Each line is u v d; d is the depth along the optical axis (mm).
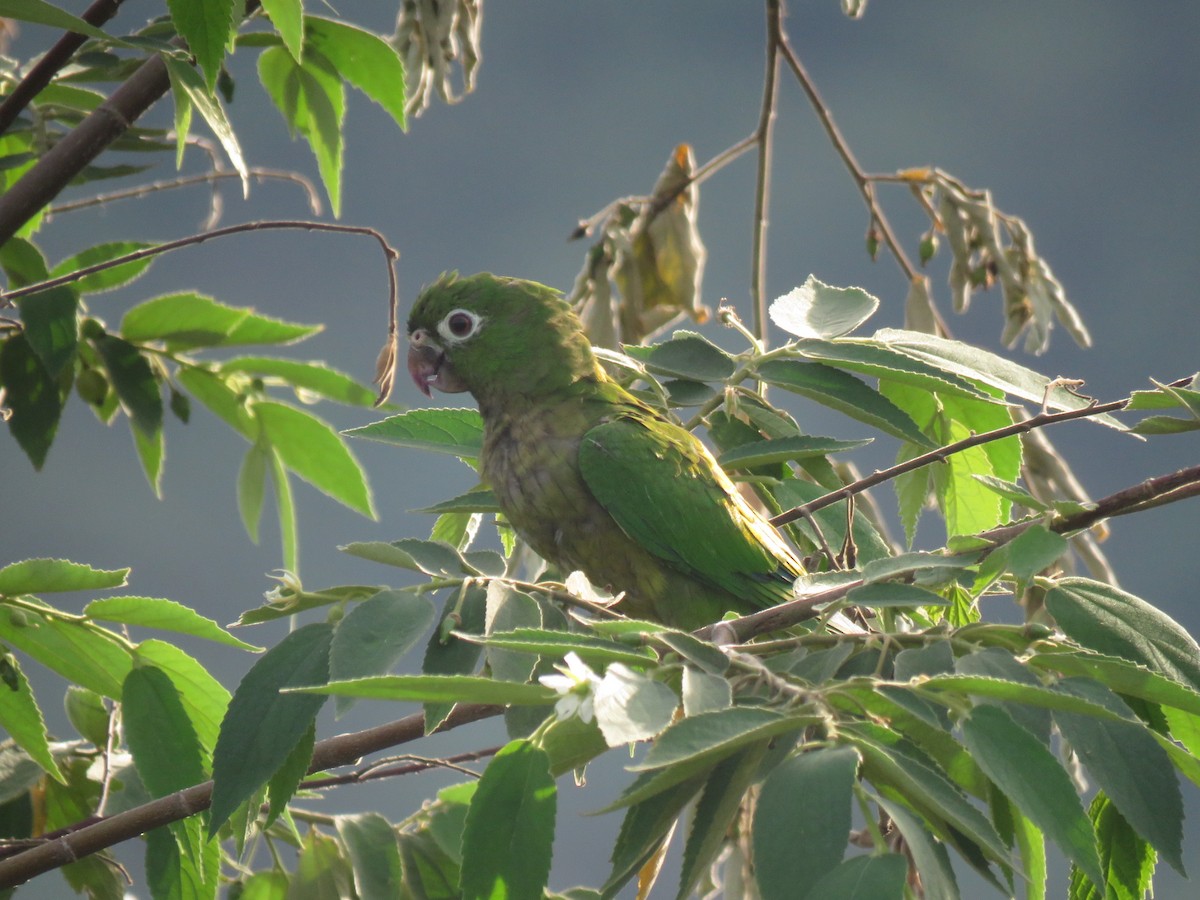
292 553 6848
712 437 6141
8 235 5457
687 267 7703
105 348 6289
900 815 3273
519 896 3521
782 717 3354
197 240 5270
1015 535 4438
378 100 6246
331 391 6742
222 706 4992
